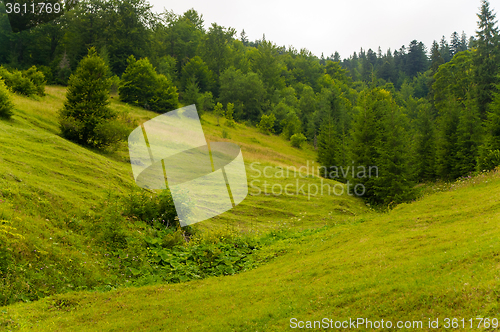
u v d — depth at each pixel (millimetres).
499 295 4438
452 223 9789
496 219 8656
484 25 53719
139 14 76062
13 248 8117
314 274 7828
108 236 10742
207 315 6422
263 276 8867
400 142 24172
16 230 8711
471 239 7289
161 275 9727
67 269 8625
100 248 10242
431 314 4652
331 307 5695
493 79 50062
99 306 7137
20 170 13047
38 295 7453
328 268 8000
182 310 6777
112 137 23734
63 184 13570
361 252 8656
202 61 87125
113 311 6891
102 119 24156
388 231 10398
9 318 6102
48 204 11039
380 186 24141
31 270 7941
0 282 7219
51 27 69688
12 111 23312
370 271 6945
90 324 6273
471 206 11078
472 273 5320
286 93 92312
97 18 71625
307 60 131750
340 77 130250
